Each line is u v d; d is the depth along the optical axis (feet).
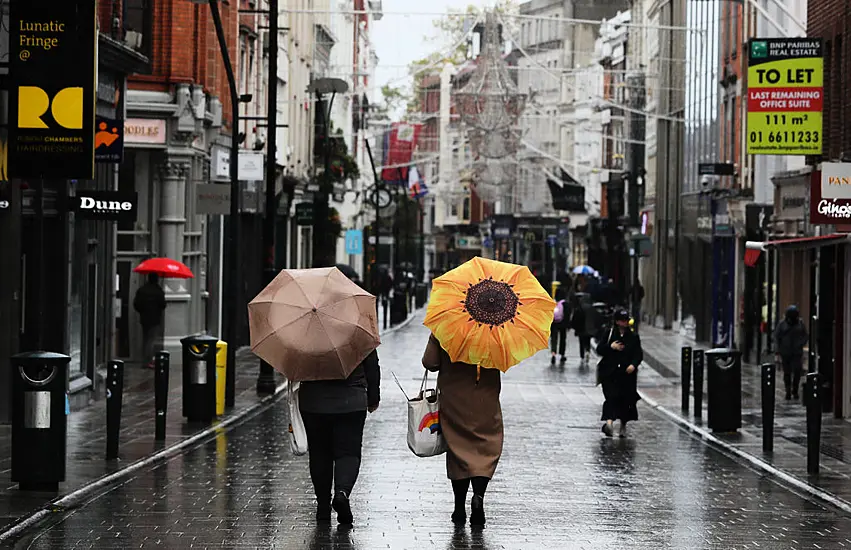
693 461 107.45
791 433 126.41
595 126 492.95
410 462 102.17
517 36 529.86
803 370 194.39
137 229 198.08
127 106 194.18
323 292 72.49
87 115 103.60
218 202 153.48
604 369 124.36
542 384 186.09
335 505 72.54
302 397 73.10
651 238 383.65
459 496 75.56
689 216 311.68
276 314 72.23
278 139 290.76
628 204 393.91
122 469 93.30
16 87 103.45
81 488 84.12
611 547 69.46
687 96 321.52
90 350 142.82
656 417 144.87
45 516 75.97
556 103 520.01
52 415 82.02
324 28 389.39
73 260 135.64
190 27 197.67
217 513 77.41
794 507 85.05
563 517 78.79
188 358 124.67
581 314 225.15
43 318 128.06
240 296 254.27
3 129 113.91
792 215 205.05
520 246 629.92
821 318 146.10
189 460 100.78
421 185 570.05
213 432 119.96
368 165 610.24
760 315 225.15
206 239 220.23
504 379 193.47
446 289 74.84
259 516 76.54
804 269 202.08
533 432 127.24
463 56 354.54
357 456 73.72
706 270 285.84
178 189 199.00
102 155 137.90
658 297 367.66
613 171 440.86
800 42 150.61
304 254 347.97
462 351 73.56
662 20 364.17
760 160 232.53
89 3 103.60
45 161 103.60
